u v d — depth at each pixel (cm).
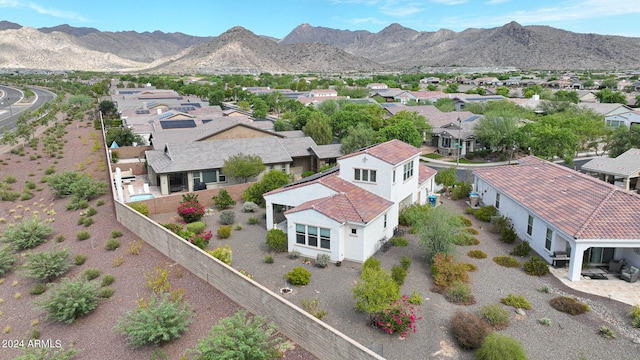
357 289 1820
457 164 5269
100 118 8469
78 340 1680
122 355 1563
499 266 2381
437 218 2431
